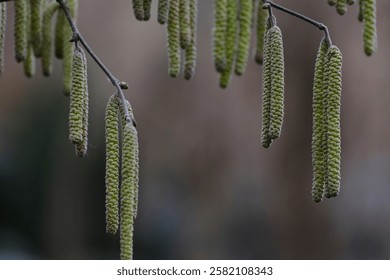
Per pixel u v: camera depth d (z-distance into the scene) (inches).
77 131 129.6
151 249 461.7
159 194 450.3
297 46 414.6
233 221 449.1
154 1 396.5
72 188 467.5
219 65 155.7
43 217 466.9
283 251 427.2
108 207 127.9
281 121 132.6
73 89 130.4
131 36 442.6
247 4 156.0
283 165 425.4
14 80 449.7
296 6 414.9
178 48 151.8
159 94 438.3
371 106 417.1
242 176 434.3
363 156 423.2
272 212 427.5
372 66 414.3
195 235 445.4
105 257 479.5
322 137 135.9
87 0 446.3
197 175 434.3
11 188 462.0
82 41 134.8
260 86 431.2
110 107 131.3
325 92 135.1
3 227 462.0
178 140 436.8
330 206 427.5
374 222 430.0
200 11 432.5
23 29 164.6
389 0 413.1
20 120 461.7
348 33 413.1
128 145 127.9
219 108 432.5
